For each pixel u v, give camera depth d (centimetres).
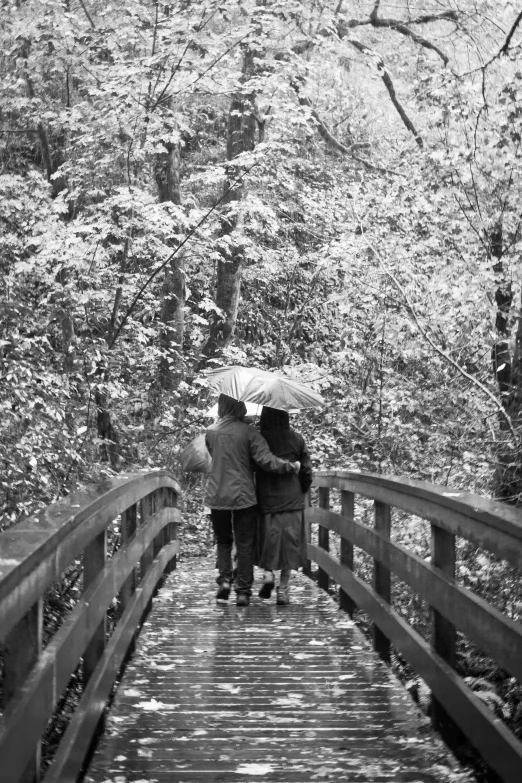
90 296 1305
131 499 589
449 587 418
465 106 1015
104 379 1304
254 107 1617
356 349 1641
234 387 822
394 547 551
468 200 1053
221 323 1912
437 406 1204
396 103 1989
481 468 928
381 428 1488
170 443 1673
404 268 1148
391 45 2020
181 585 1005
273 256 1936
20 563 254
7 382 845
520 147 1006
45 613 690
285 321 2128
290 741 459
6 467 780
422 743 454
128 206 1376
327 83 2106
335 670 604
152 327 1811
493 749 346
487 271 980
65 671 334
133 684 564
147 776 407
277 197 2011
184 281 1800
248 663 623
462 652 623
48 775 315
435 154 1022
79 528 370
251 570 848
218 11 1514
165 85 1491
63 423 978
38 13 1411
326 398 1756
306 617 795
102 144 1527
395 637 545
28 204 1331
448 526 422
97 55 1616
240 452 827
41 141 1742
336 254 1259
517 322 1006
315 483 975
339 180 2072
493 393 1059
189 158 2173
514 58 1004
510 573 649
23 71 1530
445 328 1104
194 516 1666
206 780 403
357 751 442
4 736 237
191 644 682
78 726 370
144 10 1482
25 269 1238
